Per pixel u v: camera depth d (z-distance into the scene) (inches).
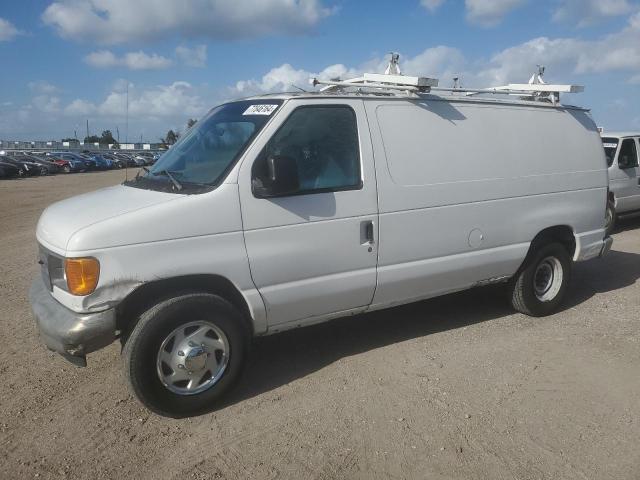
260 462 129.7
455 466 126.8
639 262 316.8
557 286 225.0
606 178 236.8
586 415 147.6
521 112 209.5
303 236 159.3
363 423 145.1
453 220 187.8
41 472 127.0
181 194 149.6
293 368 178.5
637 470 124.4
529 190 207.6
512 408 151.5
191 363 145.9
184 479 124.0
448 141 187.6
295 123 161.0
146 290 145.9
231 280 151.1
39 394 163.6
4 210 706.8
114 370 178.7
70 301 139.6
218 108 187.0
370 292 174.7
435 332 207.2
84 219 143.0
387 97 178.1
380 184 171.6
